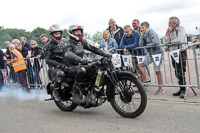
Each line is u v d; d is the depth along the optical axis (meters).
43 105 5.71
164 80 7.38
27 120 4.54
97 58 4.28
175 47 5.55
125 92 4.14
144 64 6.20
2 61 8.54
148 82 6.17
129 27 6.34
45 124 4.22
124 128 3.75
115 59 4.22
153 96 5.75
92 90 4.31
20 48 8.22
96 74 4.30
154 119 4.11
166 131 3.54
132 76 4.02
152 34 5.86
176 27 5.57
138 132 3.55
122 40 6.62
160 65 5.85
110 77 4.23
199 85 5.21
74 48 4.54
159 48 5.88
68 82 4.69
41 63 7.66
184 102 4.99
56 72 4.71
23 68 7.57
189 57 6.74
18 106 5.79
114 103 4.40
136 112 4.11
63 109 5.05
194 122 3.84
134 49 6.36
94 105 4.39
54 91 4.90
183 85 5.40
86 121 4.24
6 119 4.70
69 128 3.92
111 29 7.45
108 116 4.46
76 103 4.51
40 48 7.98
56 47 4.84
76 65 4.65
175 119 4.04
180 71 5.52
